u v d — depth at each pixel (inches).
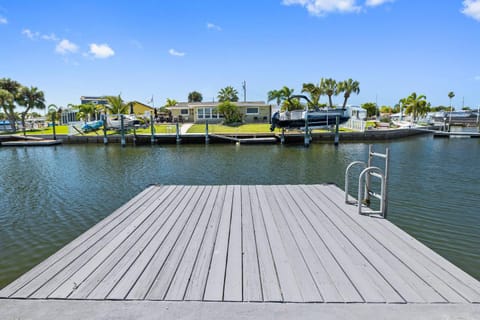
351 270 93.7
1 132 1118.4
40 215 237.0
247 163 493.0
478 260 153.1
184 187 227.1
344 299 78.0
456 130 1290.6
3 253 170.6
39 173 423.2
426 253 105.8
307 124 743.7
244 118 1206.9
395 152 610.9
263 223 140.9
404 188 299.7
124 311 73.5
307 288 83.4
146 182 355.6
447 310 73.4
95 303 77.0
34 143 826.2
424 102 1432.1
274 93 1217.4
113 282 87.2
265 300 77.7
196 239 121.5
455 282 86.1
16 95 1189.1
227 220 146.1
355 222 139.8
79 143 887.1
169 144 841.5
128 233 129.1
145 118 1243.2
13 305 76.6
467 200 254.4
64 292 82.1
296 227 134.4
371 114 1982.0
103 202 272.7
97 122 992.2
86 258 104.0
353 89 1263.5
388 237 121.0
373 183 316.8
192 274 91.7
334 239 119.6
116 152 677.9
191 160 536.4
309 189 213.5
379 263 98.5
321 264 98.1
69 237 193.5
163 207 171.5
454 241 174.4
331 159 529.0
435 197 264.8
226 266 97.1
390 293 80.7
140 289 83.3
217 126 1077.8
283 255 105.3
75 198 287.0
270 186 226.7
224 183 345.7
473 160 493.0
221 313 72.6
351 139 874.1
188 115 1278.3
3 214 239.3
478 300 77.3
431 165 443.8
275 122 819.4
